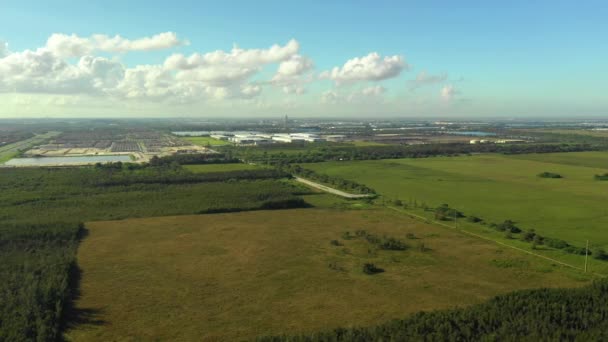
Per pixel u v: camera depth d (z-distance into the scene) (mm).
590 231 111500
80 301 72562
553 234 109125
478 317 60094
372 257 94000
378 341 54688
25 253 93062
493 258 92375
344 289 77250
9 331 60031
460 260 91500
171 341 60188
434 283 79500
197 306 70750
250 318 66688
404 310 68875
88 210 134000
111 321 65875
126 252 97250
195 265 89312
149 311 69000
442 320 59875
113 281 80875
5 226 108562
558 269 85312
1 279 78750
